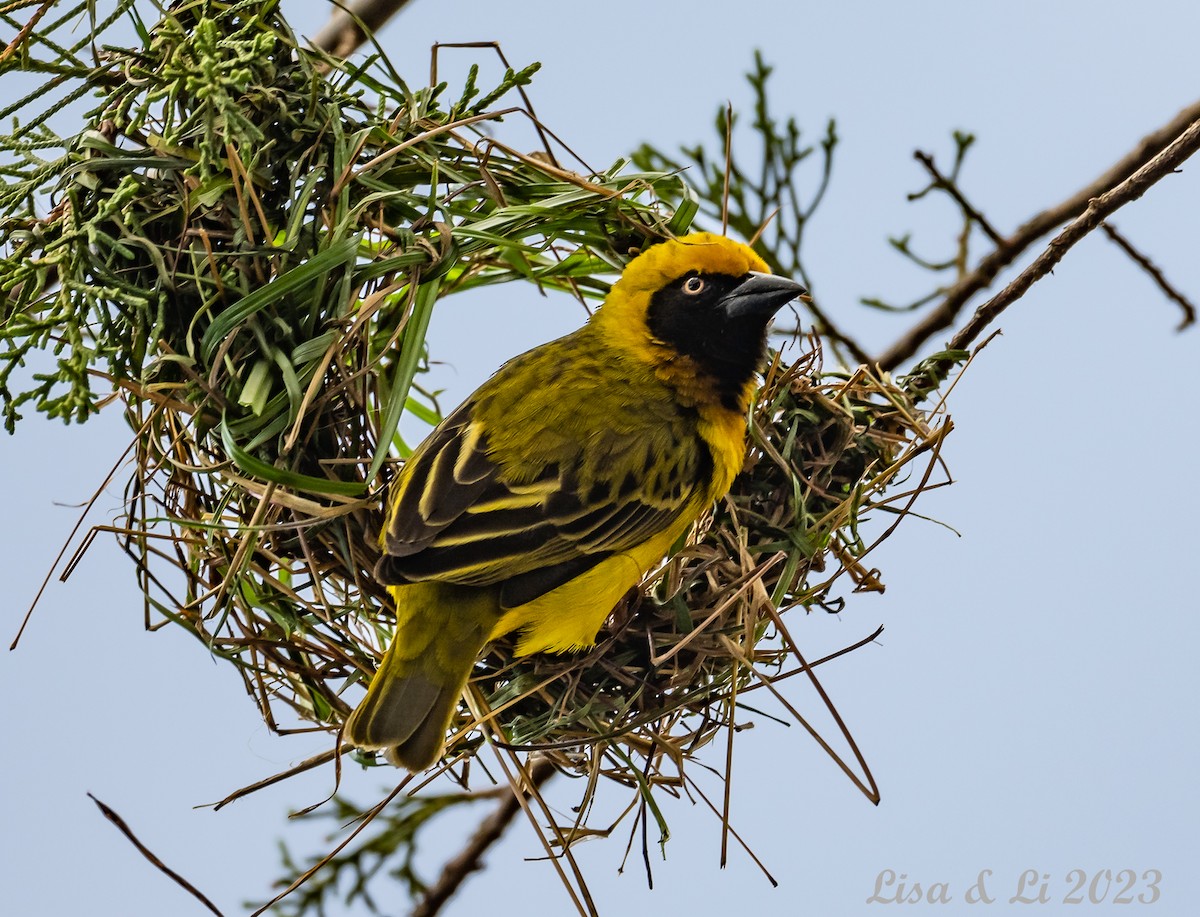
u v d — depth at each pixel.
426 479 8.27
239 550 8.15
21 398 7.29
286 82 8.31
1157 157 8.54
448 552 8.04
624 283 9.20
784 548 9.05
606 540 8.43
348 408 8.48
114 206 7.63
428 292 8.45
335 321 8.10
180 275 7.97
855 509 9.09
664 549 8.78
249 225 8.05
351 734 8.04
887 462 9.45
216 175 8.03
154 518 7.95
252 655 8.69
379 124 8.55
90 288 7.61
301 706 9.05
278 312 8.10
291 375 7.96
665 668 8.78
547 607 8.38
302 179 8.28
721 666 8.85
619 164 9.32
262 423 8.05
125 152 7.96
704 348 8.93
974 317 9.19
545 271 9.78
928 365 9.39
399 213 8.65
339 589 8.80
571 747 8.82
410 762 7.97
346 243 8.05
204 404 8.04
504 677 8.89
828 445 9.42
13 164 7.94
